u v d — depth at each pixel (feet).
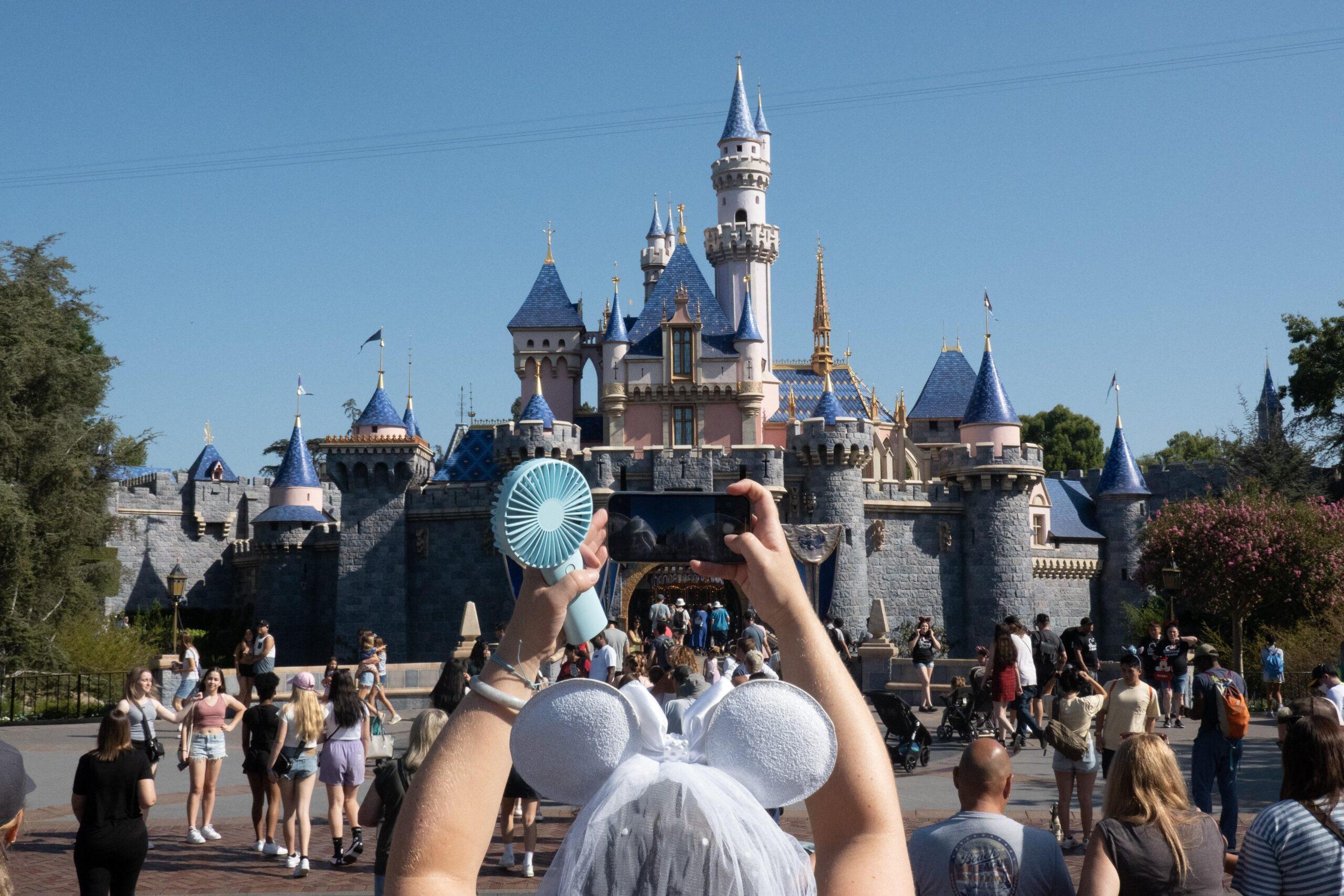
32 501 148.36
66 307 158.92
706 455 209.46
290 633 248.73
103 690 135.64
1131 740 20.20
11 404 146.10
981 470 217.56
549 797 7.44
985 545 218.18
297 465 254.27
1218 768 45.75
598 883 6.90
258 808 50.62
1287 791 20.63
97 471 159.22
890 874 7.13
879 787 7.37
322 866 48.03
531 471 7.31
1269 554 144.97
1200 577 150.51
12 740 95.25
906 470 261.65
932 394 286.25
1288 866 19.67
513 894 41.57
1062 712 47.34
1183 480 246.68
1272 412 269.85
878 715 105.19
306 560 251.39
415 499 224.53
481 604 219.00
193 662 97.35
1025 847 19.67
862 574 212.64
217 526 274.98
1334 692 51.93
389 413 260.62
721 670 68.69
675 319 239.91
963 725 84.43
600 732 7.26
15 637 136.05
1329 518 148.56
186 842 52.54
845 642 135.33
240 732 96.48
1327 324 215.92
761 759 7.22
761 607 7.79
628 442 238.07
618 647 80.79
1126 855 19.21
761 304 283.79
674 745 7.54
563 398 271.90
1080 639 85.56
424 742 32.24
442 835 7.01
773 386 277.44
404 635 220.64
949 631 217.97
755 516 7.98
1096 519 244.83
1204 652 46.42
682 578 202.90
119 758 32.99
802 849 7.38
